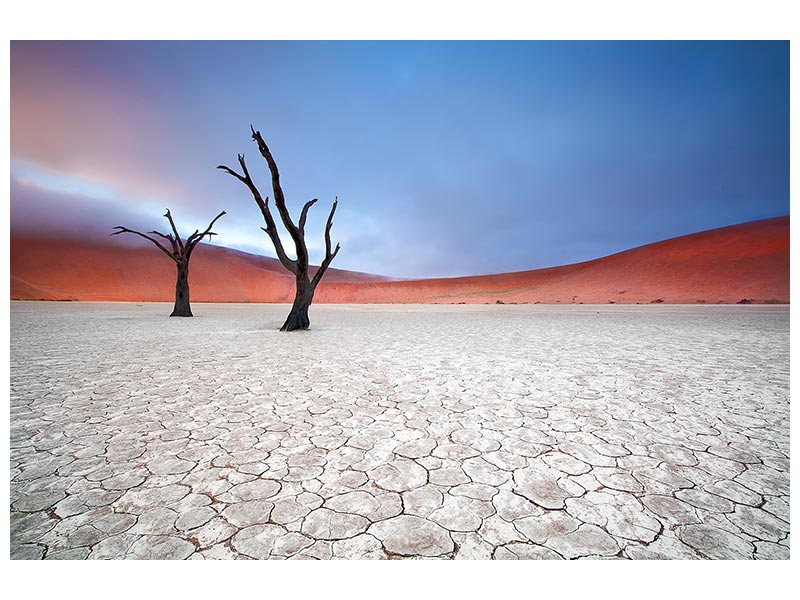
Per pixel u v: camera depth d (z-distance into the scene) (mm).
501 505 2379
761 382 5500
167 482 2643
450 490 2553
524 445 3266
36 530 2146
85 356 7645
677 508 2354
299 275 13977
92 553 2000
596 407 4316
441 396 4777
